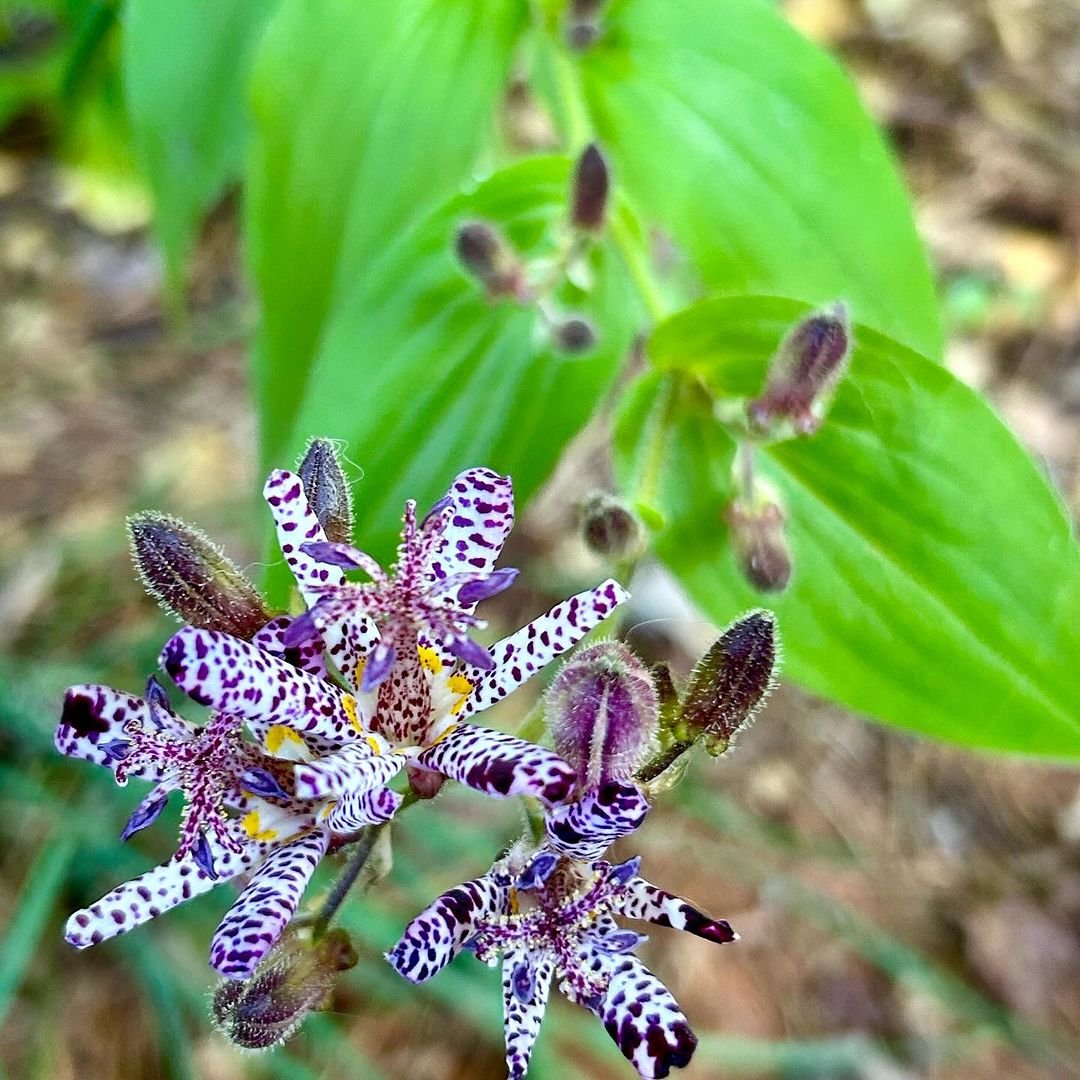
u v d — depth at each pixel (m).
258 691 0.12
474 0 0.18
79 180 0.44
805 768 0.35
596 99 0.19
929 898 0.33
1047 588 0.17
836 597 0.18
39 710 0.31
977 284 0.42
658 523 0.17
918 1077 0.30
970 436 0.17
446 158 0.18
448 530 0.13
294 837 0.13
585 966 0.13
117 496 0.38
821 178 0.19
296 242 0.17
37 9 0.23
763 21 0.19
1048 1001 0.32
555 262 0.17
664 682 0.15
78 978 0.30
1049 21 0.49
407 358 0.17
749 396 0.18
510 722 0.32
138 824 0.13
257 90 0.17
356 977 0.29
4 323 0.42
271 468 0.18
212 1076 0.29
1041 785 0.35
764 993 0.31
